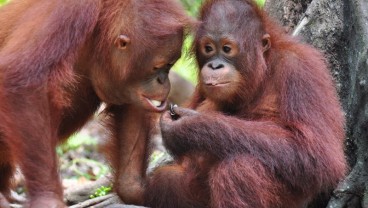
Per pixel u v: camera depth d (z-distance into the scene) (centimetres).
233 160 960
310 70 1005
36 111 895
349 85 1108
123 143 1077
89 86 1032
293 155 965
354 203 1034
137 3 972
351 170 1059
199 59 1048
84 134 1652
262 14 1051
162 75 998
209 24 1028
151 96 999
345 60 1120
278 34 1053
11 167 1130
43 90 903
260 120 1015
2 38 981
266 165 961
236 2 1039
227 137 970
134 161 1073
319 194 1062
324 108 989
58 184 905
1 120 907
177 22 979
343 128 1029
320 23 1138
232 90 1021
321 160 965
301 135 973
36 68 900
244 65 1022
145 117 1080
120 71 987
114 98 1020
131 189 1062
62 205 890
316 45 1134
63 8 930
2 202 966
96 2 956
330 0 1134
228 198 948
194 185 1023
